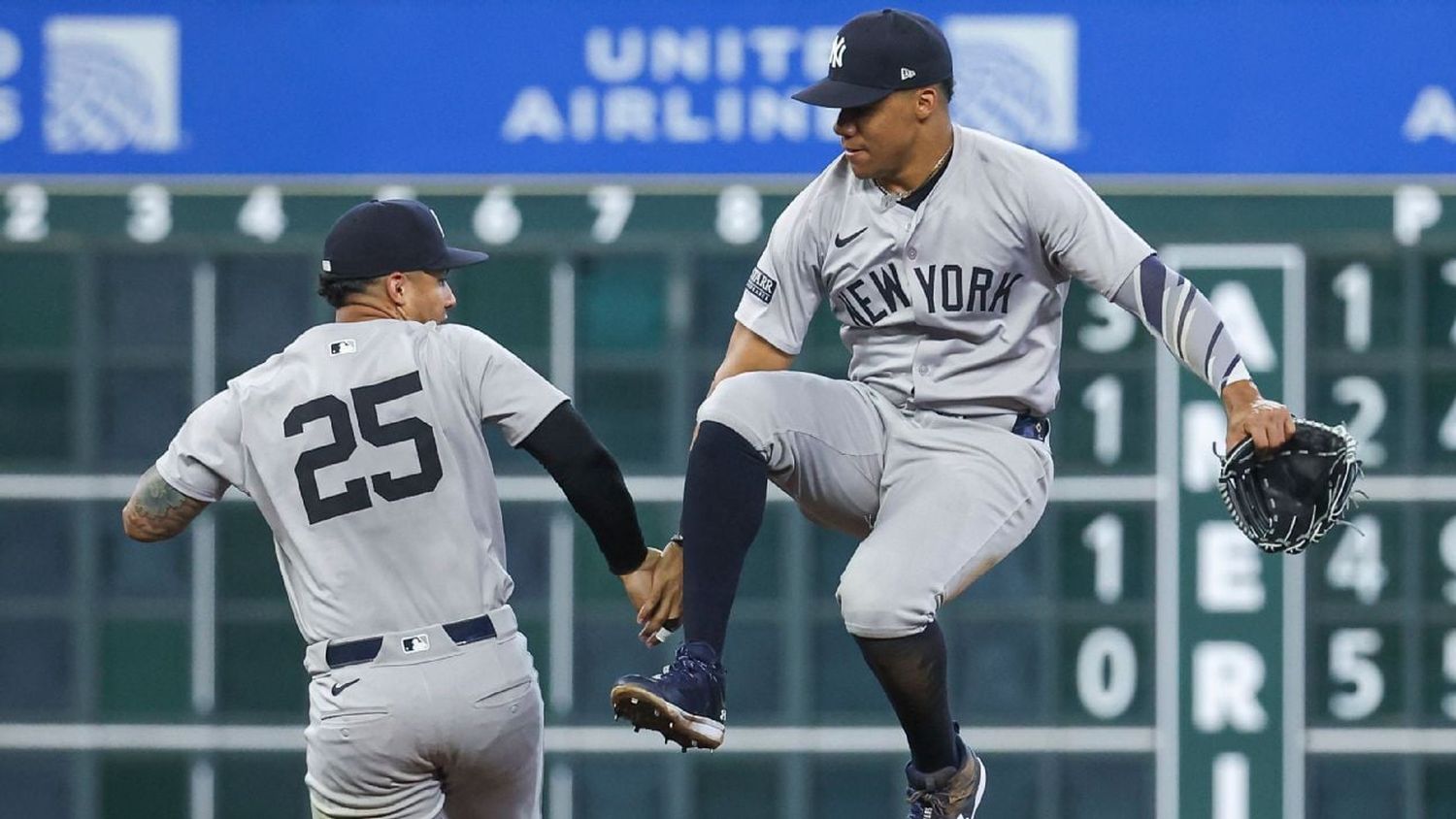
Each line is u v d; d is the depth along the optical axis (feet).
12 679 98.63
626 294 97.86
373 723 46.01
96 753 98.48
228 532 98.53
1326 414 97.40
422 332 47.01
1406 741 97.30
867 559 43.47
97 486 98.22
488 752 47.09
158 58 96.89
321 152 97.19
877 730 97.81
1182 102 96.07
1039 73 95.81
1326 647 97.81
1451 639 97.19
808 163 96.89
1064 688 97.91
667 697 40.98
